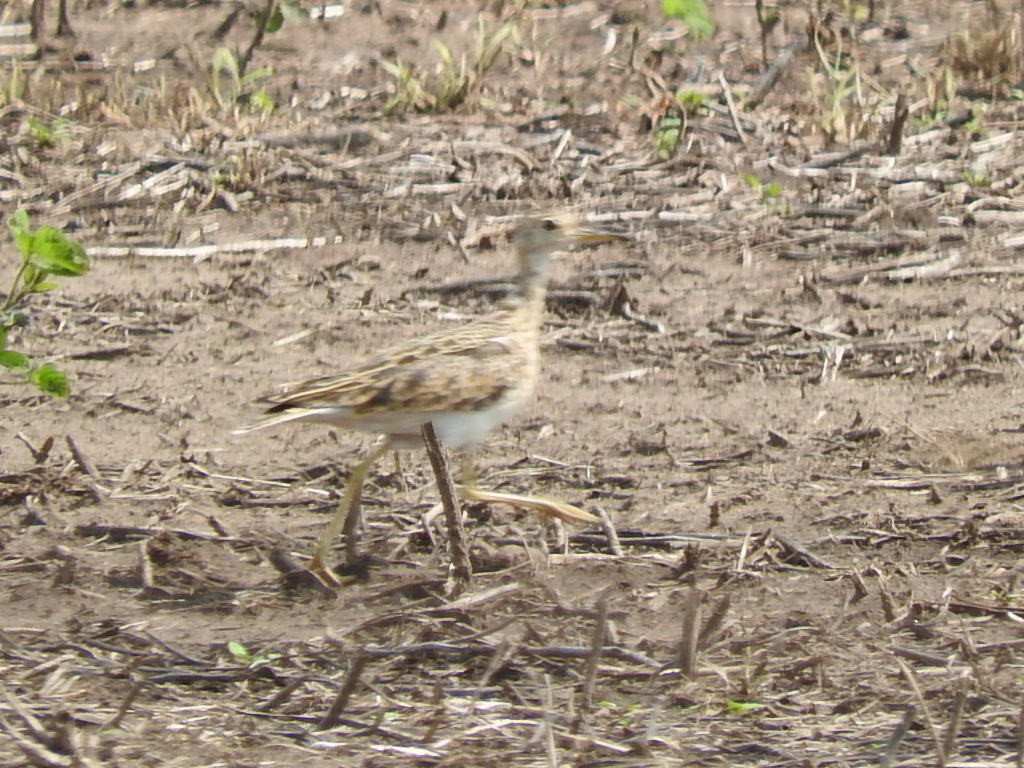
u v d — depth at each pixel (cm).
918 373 1371
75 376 1375
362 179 1783
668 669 880
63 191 1742
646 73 1997
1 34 2217
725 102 2009
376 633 940
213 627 956
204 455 1223
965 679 846
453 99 2008
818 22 2211
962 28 2281
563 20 2311
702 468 1199
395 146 1870
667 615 969
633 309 1506
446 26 2273
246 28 2262
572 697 843
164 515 1115
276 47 2198
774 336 1448
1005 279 1552
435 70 2127
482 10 2331
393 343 1438
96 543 1074
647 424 1281
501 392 1038
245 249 1634
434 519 1093
